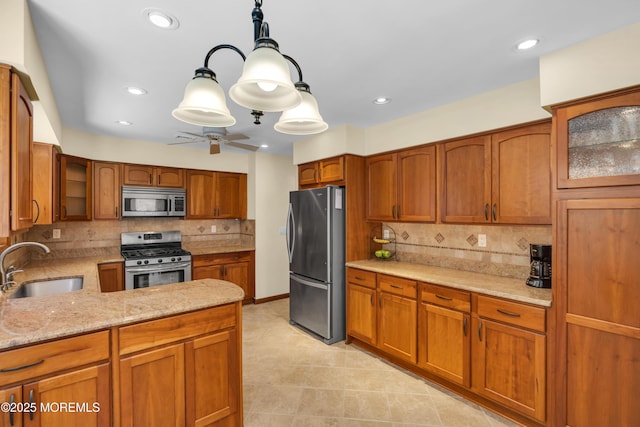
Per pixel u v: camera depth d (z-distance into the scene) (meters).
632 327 1.62
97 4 1.39
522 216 2.29
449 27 1.60
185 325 1.66
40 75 1.75
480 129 2.49
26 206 1.65
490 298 2.19
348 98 2.59
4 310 1.54
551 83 1.85
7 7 1.31
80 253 3.89
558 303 1.86
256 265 4.86
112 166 3.85
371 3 1.41
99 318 1.44
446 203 2.75
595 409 1.73
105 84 2.27
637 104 1.59
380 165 3.34
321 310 3.44
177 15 1.49
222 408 1.80
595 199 1.73
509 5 1.43
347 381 2.61
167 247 4.56
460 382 2.36
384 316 2.96
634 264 1.61
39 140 2.58
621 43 1.62
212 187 4.68
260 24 1.12
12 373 1.22
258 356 3.07
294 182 5.31
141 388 1.52
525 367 2.01
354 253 3.44
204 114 1.31
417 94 2.51
